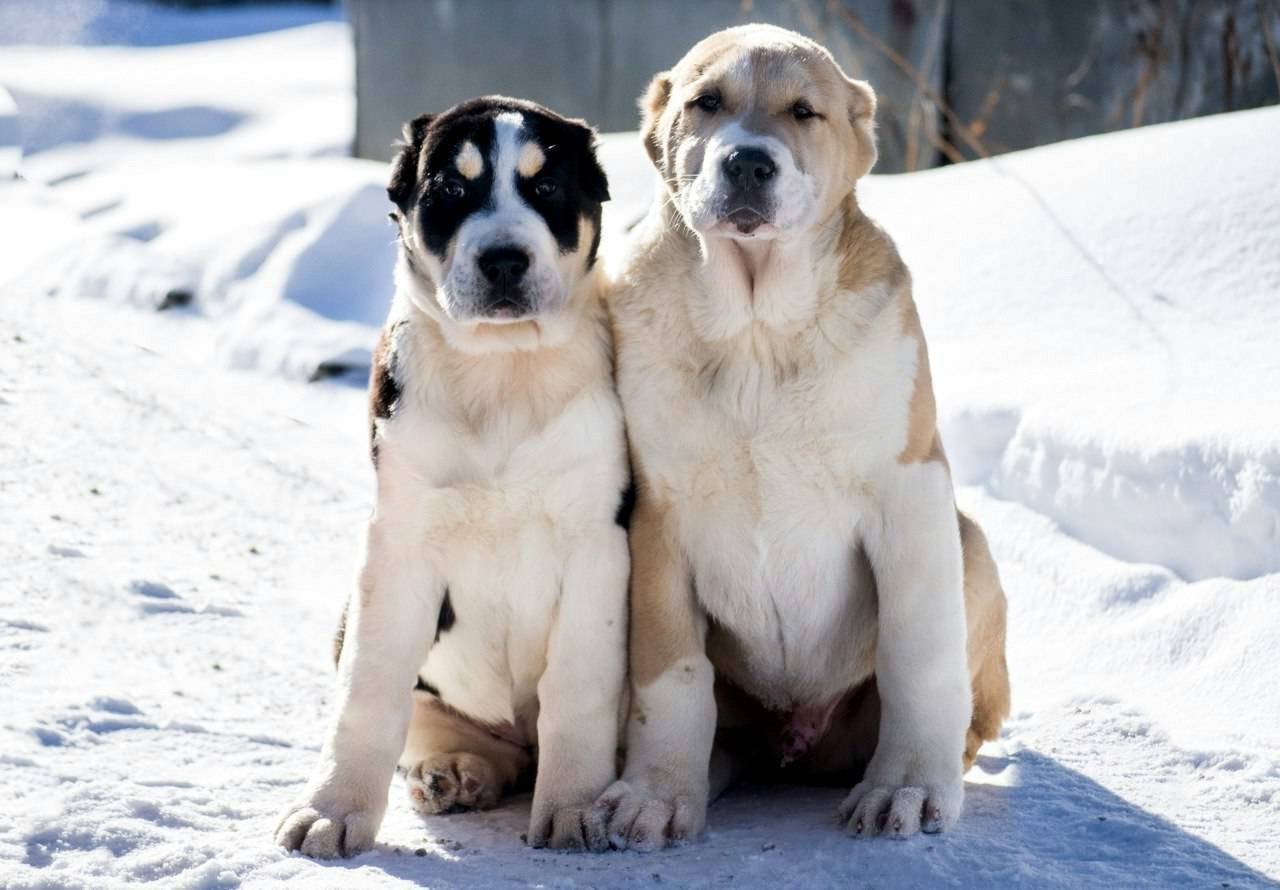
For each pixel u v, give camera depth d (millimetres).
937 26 13930
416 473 5398
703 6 15352
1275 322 8656
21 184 14688
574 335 5531
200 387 10703
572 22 16328
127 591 7629
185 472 9367
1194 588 7223
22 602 7363
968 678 5480
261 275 11977
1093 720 6328
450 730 5895
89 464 9289
